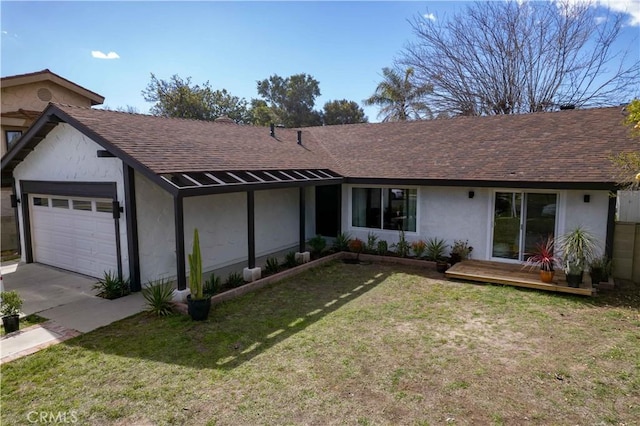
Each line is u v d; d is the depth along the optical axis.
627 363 5.89
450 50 28.02
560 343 6.63
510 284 9.99
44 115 10.25
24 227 12.63
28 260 12.68
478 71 27.52
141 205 9.62
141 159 8.46
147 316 7.98
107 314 8.10
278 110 56.59
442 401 4.94
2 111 17.98
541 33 25.55
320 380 5.45
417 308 8.45
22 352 6.37
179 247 8.48
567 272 9.33
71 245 11.38
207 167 9.64
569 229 10.77
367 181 13.33
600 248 10.45
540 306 8.50
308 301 8.97
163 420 4.58
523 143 12.49
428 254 12.91
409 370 5.73
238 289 9.41
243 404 4.88
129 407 4.84
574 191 10.64
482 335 6.99
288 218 15.09
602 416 4.61
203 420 4.57
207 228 11.57
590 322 7.55
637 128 8.41
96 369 5.81
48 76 19.36
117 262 9.91
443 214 12.78
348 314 8.09
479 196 12.11
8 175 12.90
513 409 4.76
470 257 12.38
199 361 6.04
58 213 11.65
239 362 6.00
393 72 32.81
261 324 7.56
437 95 28.94
